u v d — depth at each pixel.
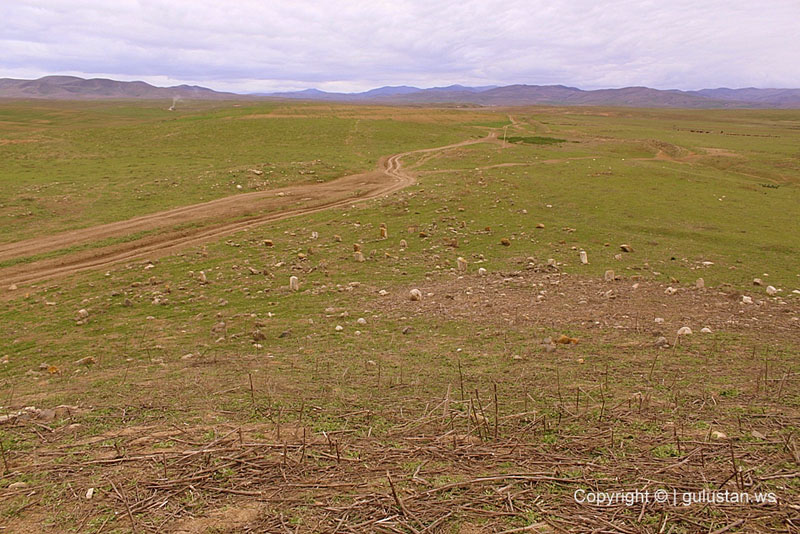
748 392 6.53
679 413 5.86
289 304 13.01
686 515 3.97
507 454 4.95
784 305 12.19
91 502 4.26
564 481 4.46
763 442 5.10
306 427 5.64
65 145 50.75
